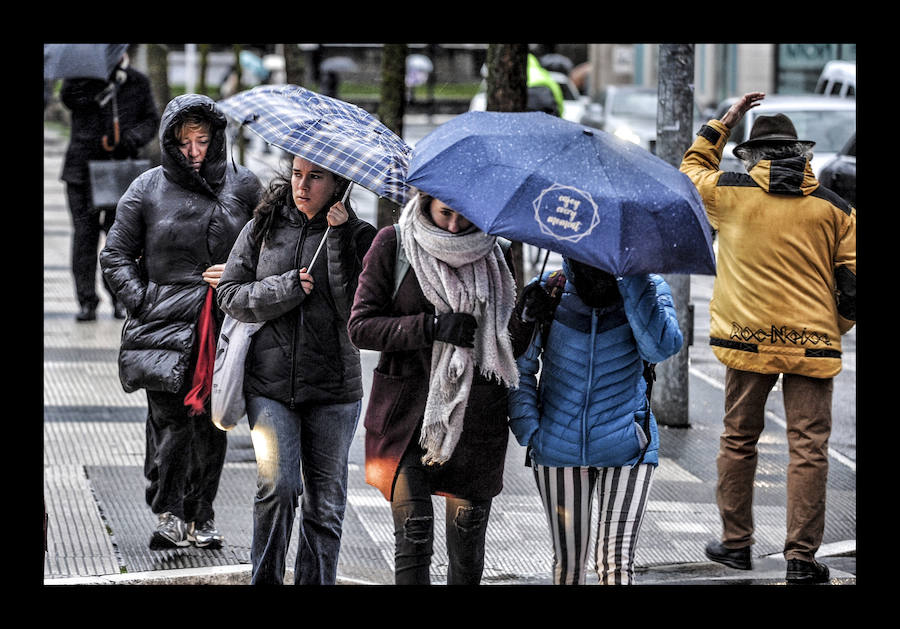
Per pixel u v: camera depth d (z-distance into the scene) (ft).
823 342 54.75
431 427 42.14
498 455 43.55
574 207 38.86
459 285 41.93
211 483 56.34
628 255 38.60
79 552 55.42
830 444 78.13
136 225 54.49
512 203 38.88
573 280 43.06
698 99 318.24
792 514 55.16
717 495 57.88
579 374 43.34
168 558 55.16
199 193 54.19
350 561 57.11
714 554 57.93
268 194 46.85
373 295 42.91
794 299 54.80
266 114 45.80
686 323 81.82
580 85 374.43
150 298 53.88
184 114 53.01
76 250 107.45
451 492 43.45
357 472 70.90
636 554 58.90
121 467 68.59
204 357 53.57
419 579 43.04
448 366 42.01
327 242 45.78
